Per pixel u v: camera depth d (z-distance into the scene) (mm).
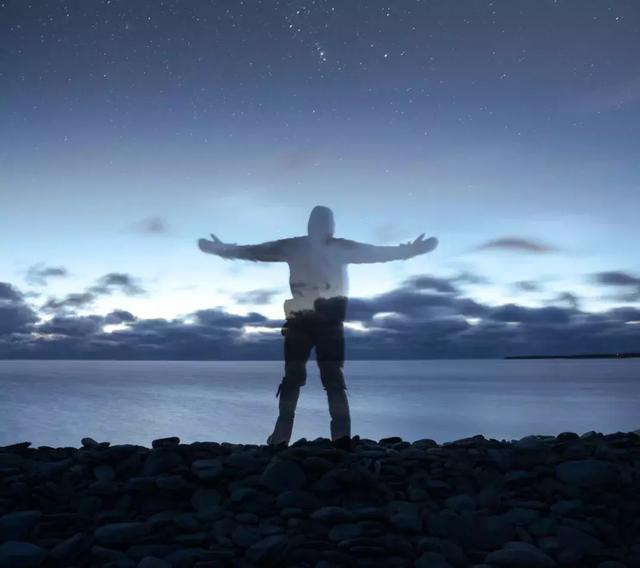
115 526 2682
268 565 2518
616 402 11164
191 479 3152
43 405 10281
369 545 2611
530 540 2805
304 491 3080
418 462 3475
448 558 2605
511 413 9016
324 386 3877
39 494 2977
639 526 2984
